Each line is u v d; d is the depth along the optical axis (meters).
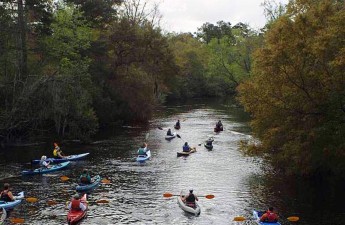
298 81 26.50
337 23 24.88
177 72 71.62
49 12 46.34
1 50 41.28
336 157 26.84
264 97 27.75
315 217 22.33
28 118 42.06
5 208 23.64
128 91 61.69
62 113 43.59
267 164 35.00
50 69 45.53
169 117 71.81
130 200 25.33
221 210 23.64
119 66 62.16
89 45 51.19
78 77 45.12
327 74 25.56
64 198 25.64
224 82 123.94
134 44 60.97
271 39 28.31
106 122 59.34
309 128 26.50
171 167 34.06
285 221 21.78
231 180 29.97
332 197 25.70
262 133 30.25
